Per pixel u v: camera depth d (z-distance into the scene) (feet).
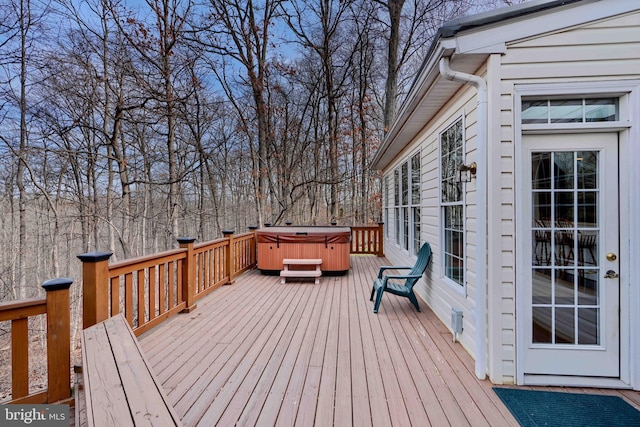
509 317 7.33
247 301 13.93
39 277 35.47
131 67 26.27
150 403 4.04
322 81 41.91
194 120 33.17
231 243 17.29
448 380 7.33
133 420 3.69
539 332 7.40
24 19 24.73
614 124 7.13
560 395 6.75
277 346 9.16
